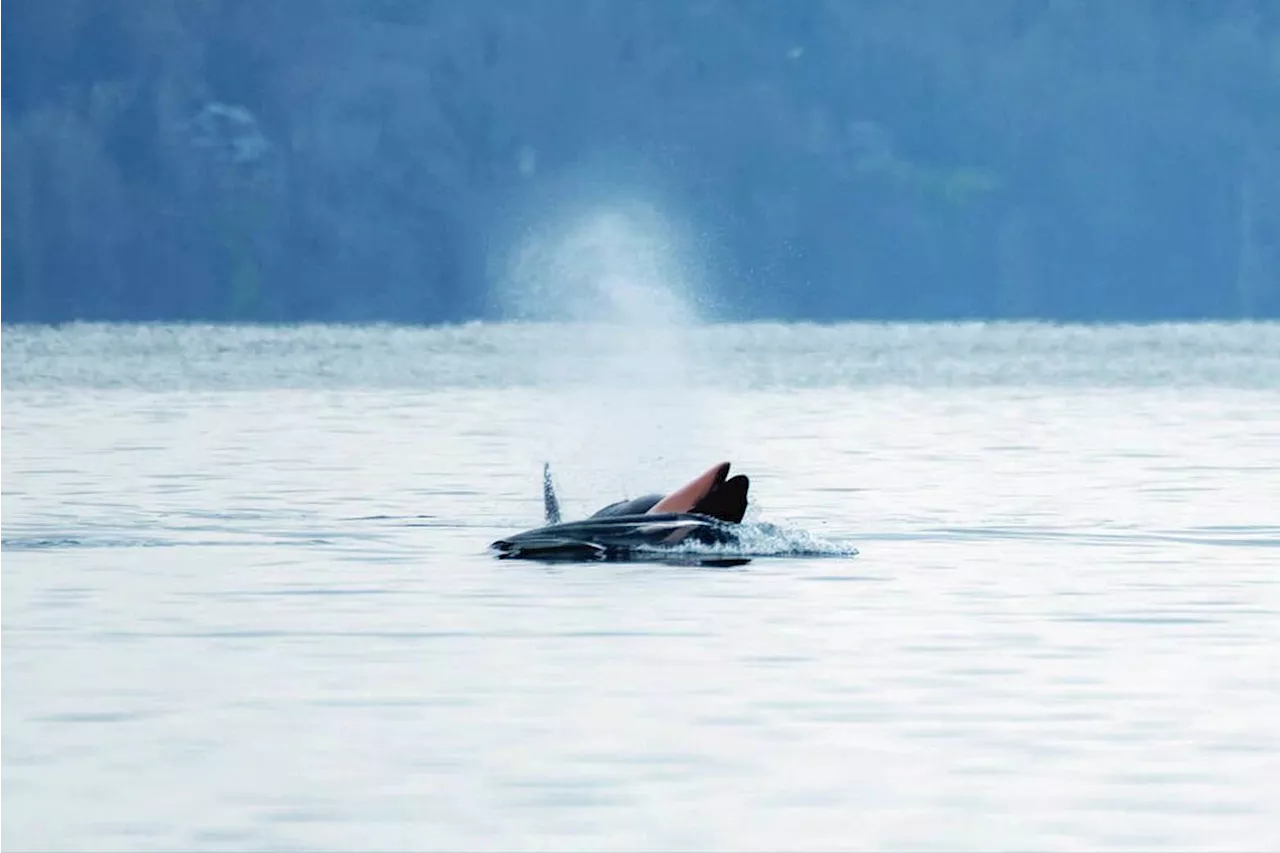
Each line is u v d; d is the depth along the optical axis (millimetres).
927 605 93500
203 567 106875
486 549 114562
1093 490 150750
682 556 110188
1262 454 189750
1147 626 87812
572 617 90312
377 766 63844
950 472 168125
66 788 61625
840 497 145500
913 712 70812
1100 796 60750
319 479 160875
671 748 65938
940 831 57781
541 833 57438
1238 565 107750
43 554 112625
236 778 62594
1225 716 70250
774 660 80000
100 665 79188
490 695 73562
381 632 86500
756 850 56125
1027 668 78438
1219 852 56094
